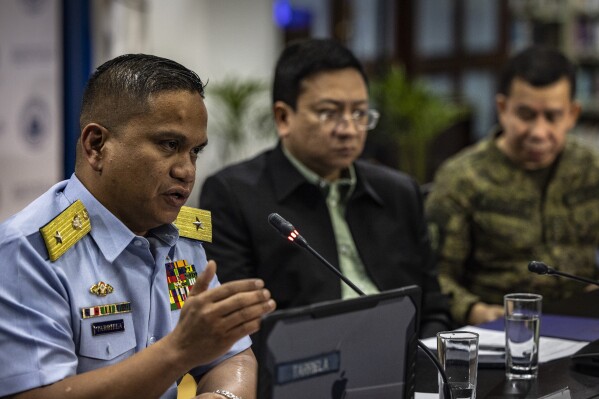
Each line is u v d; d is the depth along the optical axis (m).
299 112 4.19
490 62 14.29
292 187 4.20
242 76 13.74
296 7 14.33
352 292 4.18
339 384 2.19
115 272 2.75
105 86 2.65
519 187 5.23
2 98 9.60
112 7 10.49
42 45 9.60
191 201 12.58
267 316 2.01
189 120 2.65
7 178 9.80
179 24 12.63
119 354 2.70
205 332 2.26
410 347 2.35
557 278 5.18
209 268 2.32
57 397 2.41
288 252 4.12
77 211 2.70
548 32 14.21
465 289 5.06
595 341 3.40
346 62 4.18
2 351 2.46
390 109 13.23
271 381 2.04
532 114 5.09
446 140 14.29
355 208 4.32
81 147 2.73
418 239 4.52
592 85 13.93
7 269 2.54
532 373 3.16
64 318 2.57
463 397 2.76
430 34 14.96
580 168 5.28
